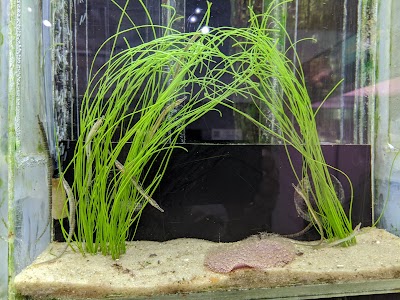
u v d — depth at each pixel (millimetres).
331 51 1412
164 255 1125
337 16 1411
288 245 1185
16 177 959
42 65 1195
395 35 1328
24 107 1031
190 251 1169
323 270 977
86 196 1119
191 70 1252
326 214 1254
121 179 1115
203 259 1079
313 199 1314
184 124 1193
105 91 1120
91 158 1098
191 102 1274
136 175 1142
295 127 1325
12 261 923
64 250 1114
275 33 1351
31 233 1061
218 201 1310
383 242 1238
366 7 1420
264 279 956
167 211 1290
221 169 1311
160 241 1283
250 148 1323
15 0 963
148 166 1265
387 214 1355
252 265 968
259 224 1327
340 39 1418
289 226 1330
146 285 904
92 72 1286
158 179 1259
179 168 1291
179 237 1298
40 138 1154
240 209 1319
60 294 902
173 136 1282
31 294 906
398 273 1006
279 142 1351
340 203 1347
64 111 1284
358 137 1442
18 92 984
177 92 1200
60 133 1281
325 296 1018
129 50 1112
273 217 1330
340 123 1429
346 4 1415
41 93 1184
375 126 1418
